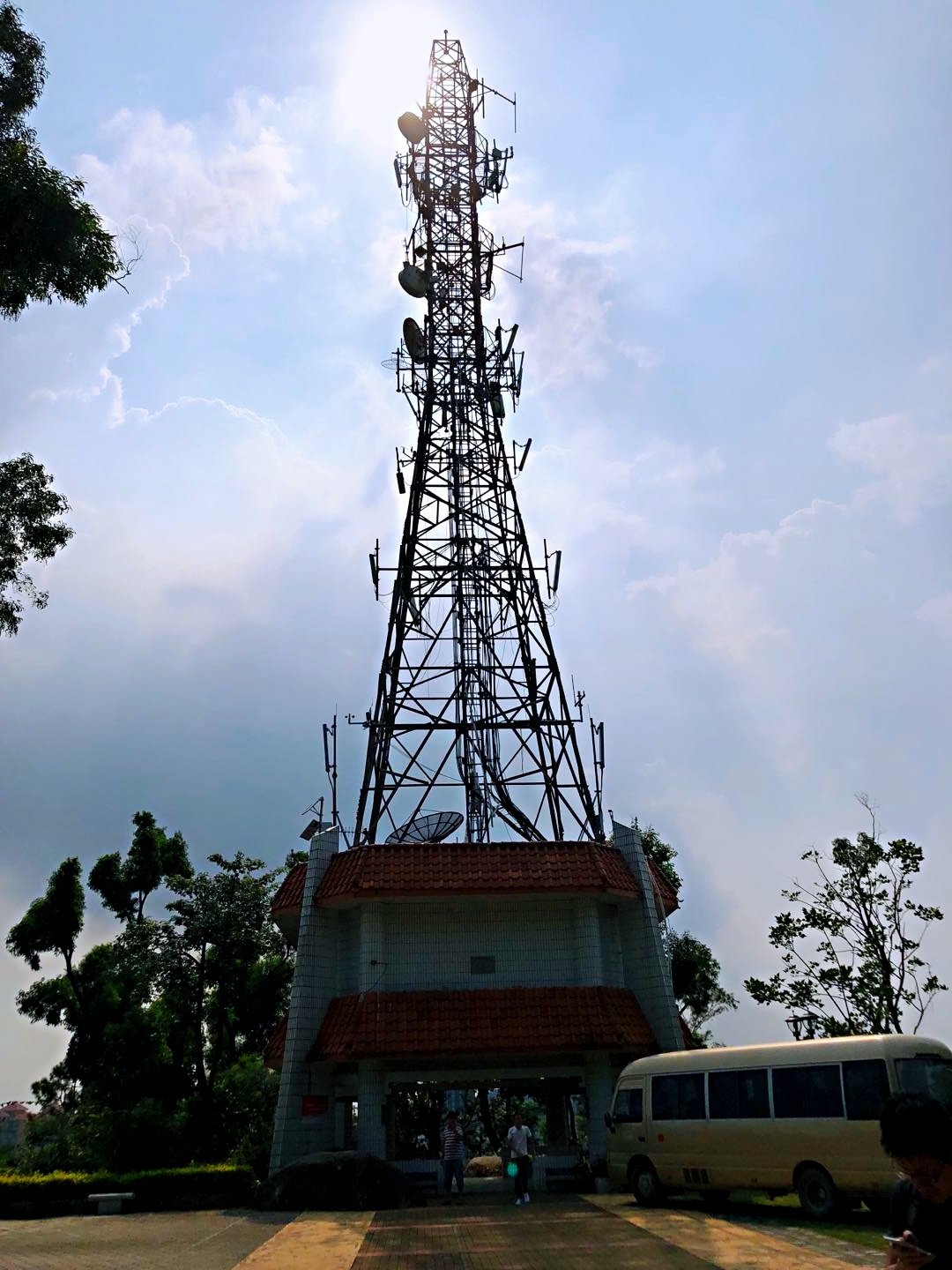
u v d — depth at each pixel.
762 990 37.19
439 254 44.81
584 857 31.20
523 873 30.44
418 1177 29.00
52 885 53.03
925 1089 19.91
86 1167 38.81
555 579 40.00
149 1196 27.97
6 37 21.33
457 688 37.31
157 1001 50.31
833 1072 20.92
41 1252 19.39
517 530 39.84
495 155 46.22
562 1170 29.64
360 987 30.05
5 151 20.72
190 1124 43.50
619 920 32.84
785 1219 20.84
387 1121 31.77
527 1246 18.45
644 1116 24.55
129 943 47.22
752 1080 22.38
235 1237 21.08
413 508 39.72
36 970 52.97
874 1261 15.62
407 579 38.47
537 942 31.08
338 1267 17.03
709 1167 22.70
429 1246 18.97
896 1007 35.53
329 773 35.62
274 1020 50.56
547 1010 29.45
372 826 34.91
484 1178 35.31
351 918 31.64
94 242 20.92
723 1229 19.52
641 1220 21.45
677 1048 30.20
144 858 56.44
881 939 36.53
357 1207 25.64
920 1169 5.57
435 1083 34.38
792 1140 21.16
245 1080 45.59
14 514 23.06
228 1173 28.58
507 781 36.75
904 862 37.12
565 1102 36.47
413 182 45.09
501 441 41.41
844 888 37.28
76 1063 50.91
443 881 30.06
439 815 34.59
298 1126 29.03
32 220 19.92
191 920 47.28
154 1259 18.34
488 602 38.97
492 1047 28.23
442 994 29.73
